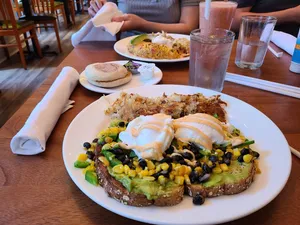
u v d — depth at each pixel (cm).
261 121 34
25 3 170
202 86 45
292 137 33
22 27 150
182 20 89
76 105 41
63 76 43
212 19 54
